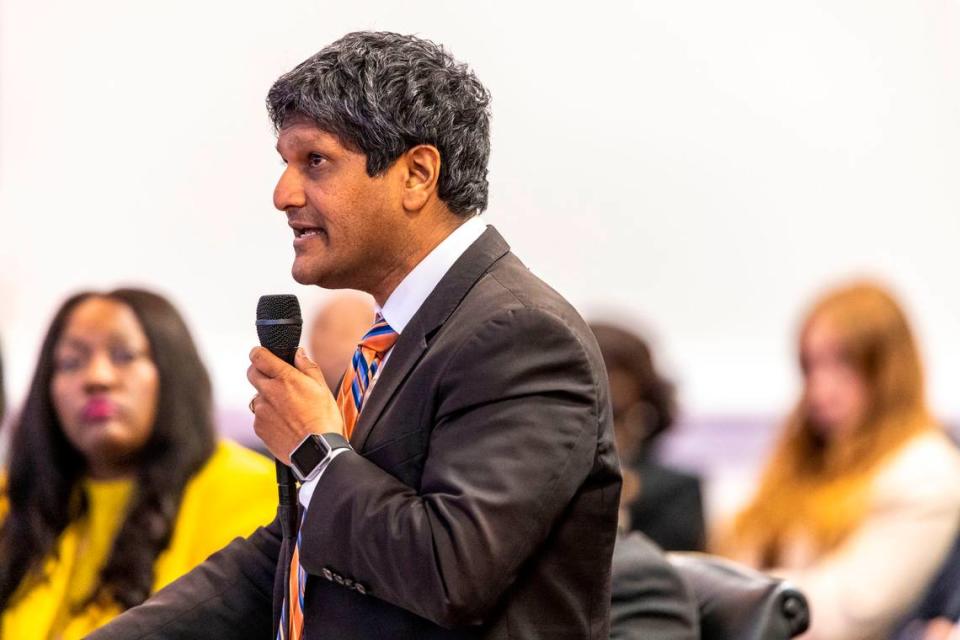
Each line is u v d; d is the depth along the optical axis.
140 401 6.15
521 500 3.60
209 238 12.40
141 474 6.13
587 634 3.80
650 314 12.83
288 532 4.14
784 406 12.87
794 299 13.00
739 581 5.27
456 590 3.52
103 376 6.11
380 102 3.86
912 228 13.06
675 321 12.87
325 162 3.91
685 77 12.82
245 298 12.38
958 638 6.64
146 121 12.40
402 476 3.80
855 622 7.58
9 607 6.15
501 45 12.48
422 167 3.95
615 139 12.72
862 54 13.02
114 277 12.41
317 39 12.30
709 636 5.20
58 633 6.05
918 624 7.65
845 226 13.05
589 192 12.69
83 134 12.41
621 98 12.72
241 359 12.31
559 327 3.77
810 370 8.09
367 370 4.05
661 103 12.78
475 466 3.63
